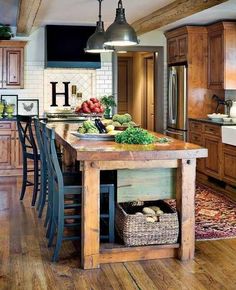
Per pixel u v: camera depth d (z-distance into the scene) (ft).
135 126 15.34
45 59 24.88
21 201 18.02
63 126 17.65
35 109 25.49
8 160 23.70
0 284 10.07
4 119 23.43
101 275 10.61
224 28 21.77
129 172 11.44
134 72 34.37
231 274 10.69
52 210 12.72
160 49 26.76
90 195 10.93
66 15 21.54
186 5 16.38
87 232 10.96
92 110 15.93
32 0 15.58
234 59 21.98
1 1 18.79
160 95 27.04
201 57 23.82
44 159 15.52
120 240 11.73
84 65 24.80
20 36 25.03
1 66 24.12
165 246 11.50
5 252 12.13
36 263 11.36
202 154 11.34
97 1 18.12
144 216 11.34
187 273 10.73
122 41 14.10
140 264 11.28
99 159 10.72
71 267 11.11
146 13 20.59
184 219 11.53
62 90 25.84
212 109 24.27
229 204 17.34
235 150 19.42
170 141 12.90
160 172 11.63
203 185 21.08
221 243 12.93
